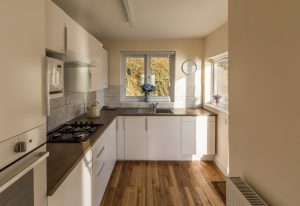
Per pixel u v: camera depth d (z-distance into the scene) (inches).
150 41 197.6
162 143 172.9
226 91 163.8
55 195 54.7
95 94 185.2
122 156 174.1
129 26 154.8
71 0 107.8
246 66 65.0
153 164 168.4
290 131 44.7
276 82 49.5
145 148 173.5
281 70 47.6
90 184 89.4
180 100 200.1
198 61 197.8
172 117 171.0
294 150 43.5
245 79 65.8
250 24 62.1
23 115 39.9
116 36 185.6
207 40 185.5
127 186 134.0
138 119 172.4
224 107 165.6
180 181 141.0
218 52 158.9
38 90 45.4
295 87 42.9
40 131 46.3
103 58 175.5
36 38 44.7
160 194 125.1
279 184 48.7
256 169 59.5
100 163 108.0
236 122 73.0
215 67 187.0
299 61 41.8
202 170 158.1
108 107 198.4
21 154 39.4
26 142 40.8
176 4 114.0
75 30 104.9
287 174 45.9
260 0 56.2
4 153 34.8
